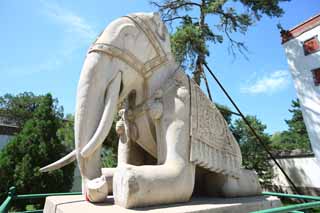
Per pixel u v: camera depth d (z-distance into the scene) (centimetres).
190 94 185
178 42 713
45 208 174
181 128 169
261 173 1203
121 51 170
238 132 1185
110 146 698
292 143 2255
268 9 796
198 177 207
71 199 166
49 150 782
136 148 201
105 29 175
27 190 719
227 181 191
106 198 160
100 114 159
